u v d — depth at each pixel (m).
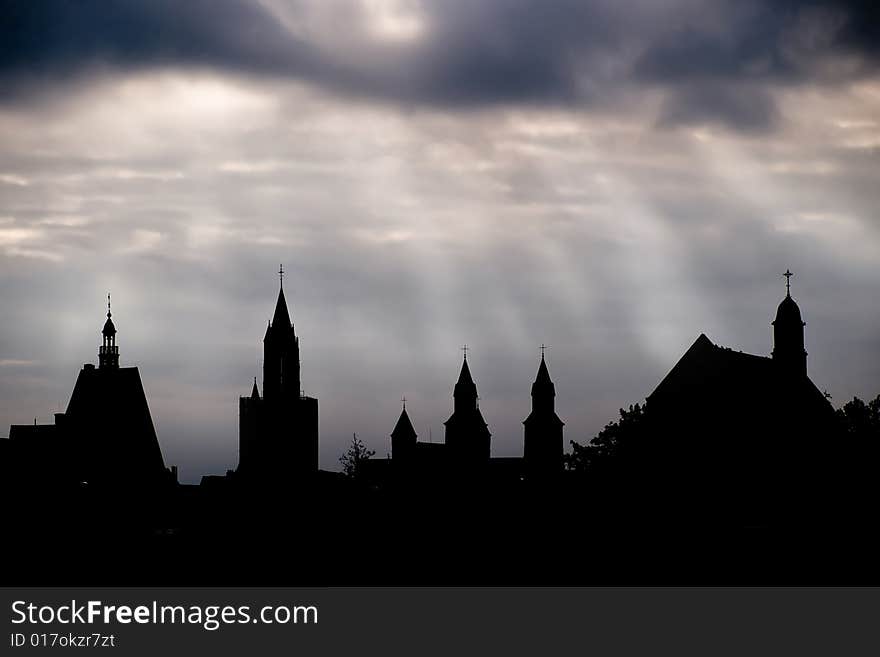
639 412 141.75
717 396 138.25
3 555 134.88
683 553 116.44
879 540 114.94
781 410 135.25
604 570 117.31
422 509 159.25
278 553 136.12
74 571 128.62
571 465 141.38
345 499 177.50
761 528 119.50
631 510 129.25
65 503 158.62
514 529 133.38
